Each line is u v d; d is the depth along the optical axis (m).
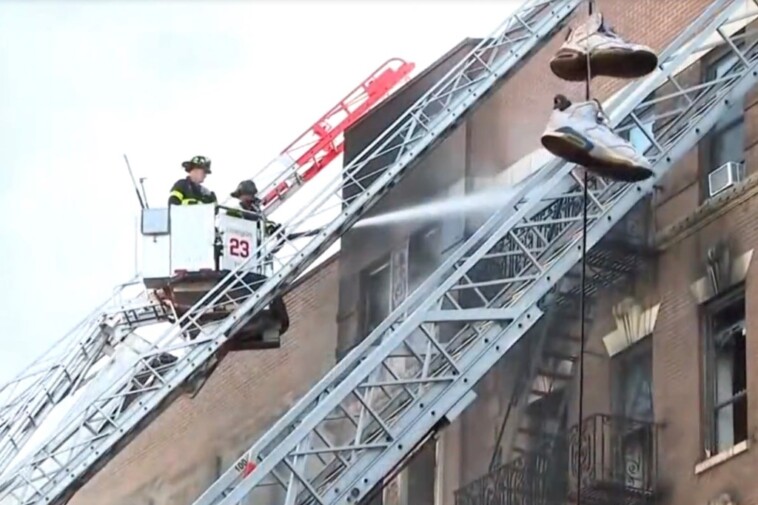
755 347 35.97
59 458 44.19
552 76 47.31
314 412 33.28
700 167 39.16
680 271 38.84
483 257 35.91
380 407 44.69
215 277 45.34
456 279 35.19
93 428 43.47
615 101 37.34
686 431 37.38
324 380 35.16
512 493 41.53
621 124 37.09
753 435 35.22
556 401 41.62
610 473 38.19
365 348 35.31
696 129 36.53
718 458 35.97
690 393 37.62
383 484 34.75
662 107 40.72
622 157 31.73
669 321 38.75
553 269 35.16
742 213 37.44
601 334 40.59
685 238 38.91
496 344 34.50
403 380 34.06
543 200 36.12
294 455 33.22
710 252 38.06
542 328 42.34
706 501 36.03
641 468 37.91
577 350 41.31
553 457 41.09
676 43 37.53
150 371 43.47
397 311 35.34
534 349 42.59
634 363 39.72
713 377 37.38
